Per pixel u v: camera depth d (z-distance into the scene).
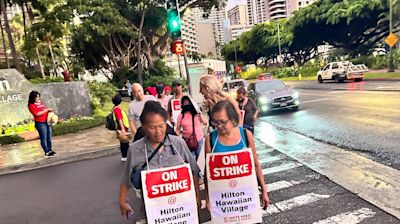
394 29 34.03
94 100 22.23
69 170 8.78
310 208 4.92
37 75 39.00
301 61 79.25
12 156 10.88
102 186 7.07
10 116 16.22
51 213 5.78
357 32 53.66
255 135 11.36
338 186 5.68
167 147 3.02
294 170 6.85
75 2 33.38
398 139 8.40
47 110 10.09
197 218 2.99
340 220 4.45
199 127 5.59
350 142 8.71
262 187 3.47
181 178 2.94
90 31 37.03
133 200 5.92
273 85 17.75
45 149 10.08
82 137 13.91
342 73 31.94
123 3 39.53
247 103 7.73
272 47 75.25
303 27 57.41
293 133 10.96
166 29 43.91
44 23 32.50
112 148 10.62
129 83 40.41
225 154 3.14
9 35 32.38
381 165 6.53
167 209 2.91
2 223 5.50
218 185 3.17
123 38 44.88
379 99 16.38
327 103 17.59
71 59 47.88
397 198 4.90
